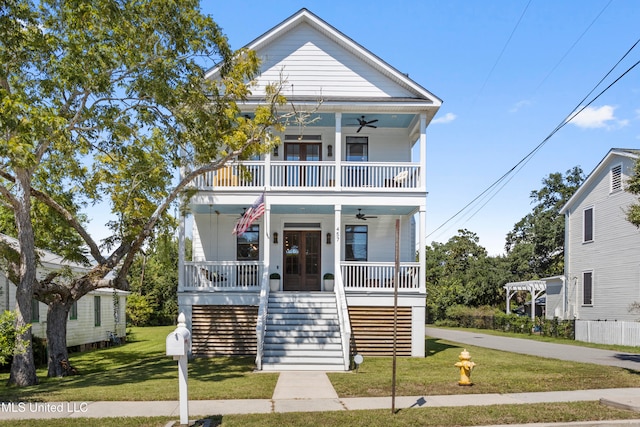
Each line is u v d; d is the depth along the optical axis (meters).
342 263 18.17
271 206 19.12
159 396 10.22
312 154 21.22
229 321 17.92
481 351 19.69
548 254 50.97
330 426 8.03
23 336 12.91
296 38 19.91
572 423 8.27
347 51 19.83
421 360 16.56
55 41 12.59
